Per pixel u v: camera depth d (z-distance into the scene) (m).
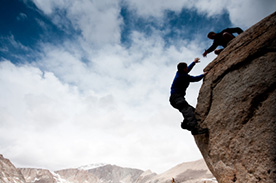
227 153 3.36
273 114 2.75
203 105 4.14
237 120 3.26
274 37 3.12
